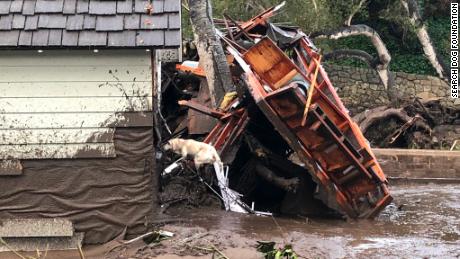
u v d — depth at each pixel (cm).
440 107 2348
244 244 775
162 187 980
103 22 764
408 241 853
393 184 1608
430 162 1669
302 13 2130
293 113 979
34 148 783
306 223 952
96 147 789
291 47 1315
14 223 787
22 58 772
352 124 1058
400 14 2506
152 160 799
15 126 779
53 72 778
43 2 775
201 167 995
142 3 785
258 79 1067
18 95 777
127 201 795
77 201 791
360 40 2894
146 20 768
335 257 752
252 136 1102
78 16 766
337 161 995
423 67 2881
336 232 888
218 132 1079
